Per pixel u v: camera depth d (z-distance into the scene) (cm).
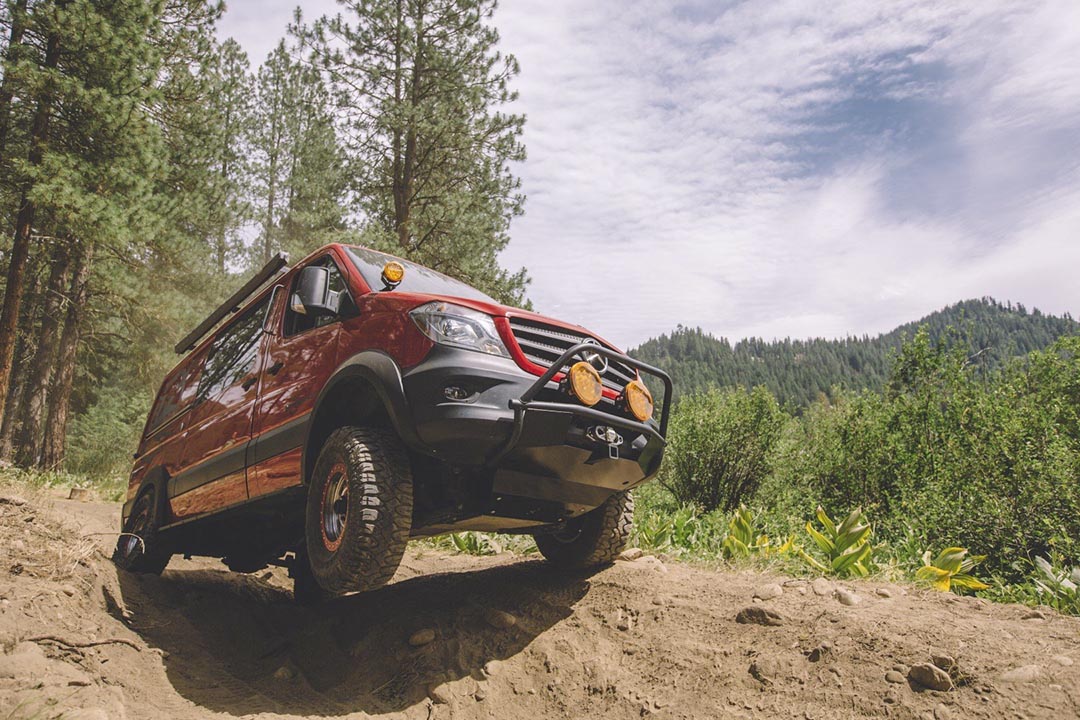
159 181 1748
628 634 355
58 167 1343
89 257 1650
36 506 463
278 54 3028
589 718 305
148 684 305
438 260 1967
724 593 372
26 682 262
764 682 293
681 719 286
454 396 309
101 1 1477
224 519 475
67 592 346
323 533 335
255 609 476
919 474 788
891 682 272
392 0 1980
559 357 338
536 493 341
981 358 832
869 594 361
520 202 2100
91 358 2336
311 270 379
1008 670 264
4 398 1447
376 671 362
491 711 319
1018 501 603
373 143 2011
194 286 1936
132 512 573
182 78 1766
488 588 436
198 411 520
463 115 1973
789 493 898
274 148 2861
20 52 1357
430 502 353
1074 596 385
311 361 388
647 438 365
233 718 286
